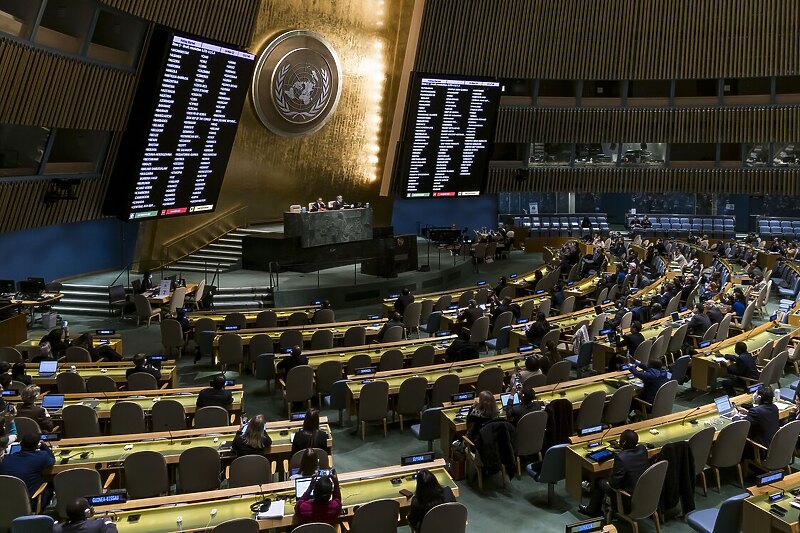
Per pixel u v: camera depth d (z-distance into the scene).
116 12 16.39
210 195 20.06
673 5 27.12
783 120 27.81
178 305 17.20
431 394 10.61
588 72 28.06
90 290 18.88
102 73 16.44
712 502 8.21
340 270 22.55
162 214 18.86
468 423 8.75
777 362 11.17
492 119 24.25
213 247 22.78
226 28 19.42
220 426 9.09
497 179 30.09
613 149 30.25
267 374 12.22
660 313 15.46
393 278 21.42
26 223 16.69
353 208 22.67
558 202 33.28
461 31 26.91
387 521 6.43
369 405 10.12
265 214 24.73
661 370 10.28
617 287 18.62
